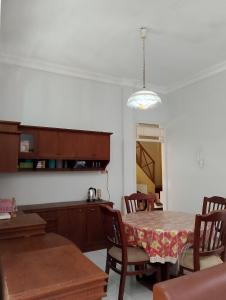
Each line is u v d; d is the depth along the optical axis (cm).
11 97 383
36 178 394
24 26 294
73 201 414
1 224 227
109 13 269
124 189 464
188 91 479
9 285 106
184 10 264
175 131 509
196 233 221
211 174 424
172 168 514
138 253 249
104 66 413
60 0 248
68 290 107
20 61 385
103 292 116
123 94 480
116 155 469
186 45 341
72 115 432
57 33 310
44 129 375
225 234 236
